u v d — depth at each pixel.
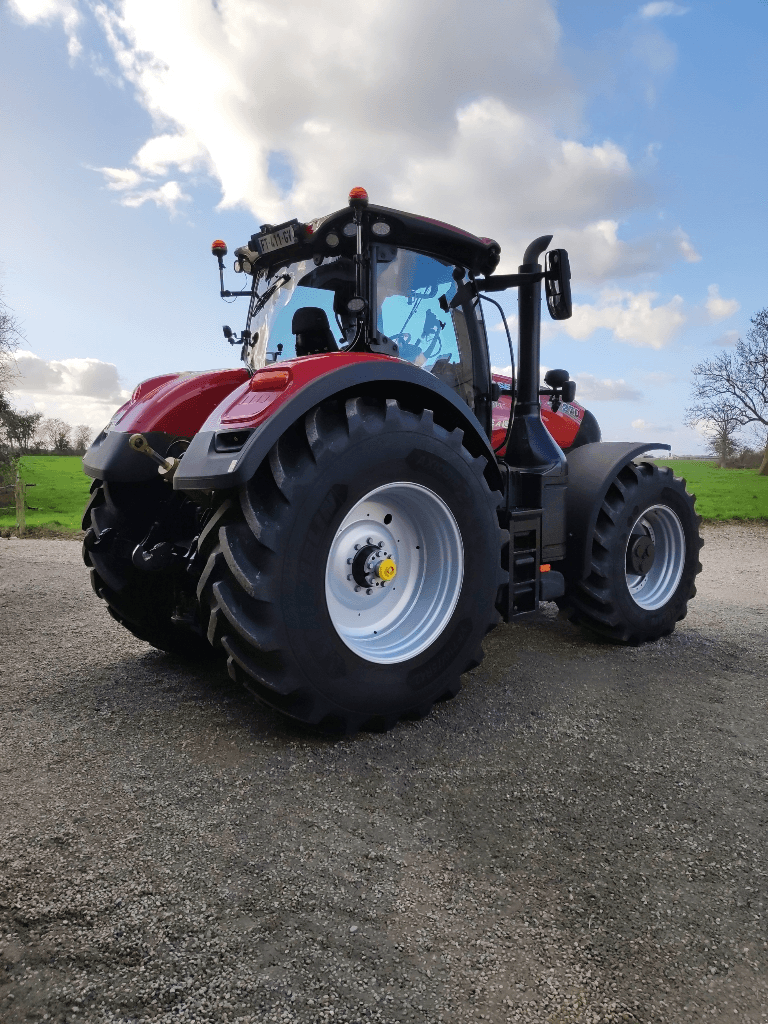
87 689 2.97
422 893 1.58
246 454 2.11
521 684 3.08
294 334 2.94
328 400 2.41
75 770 2.17
